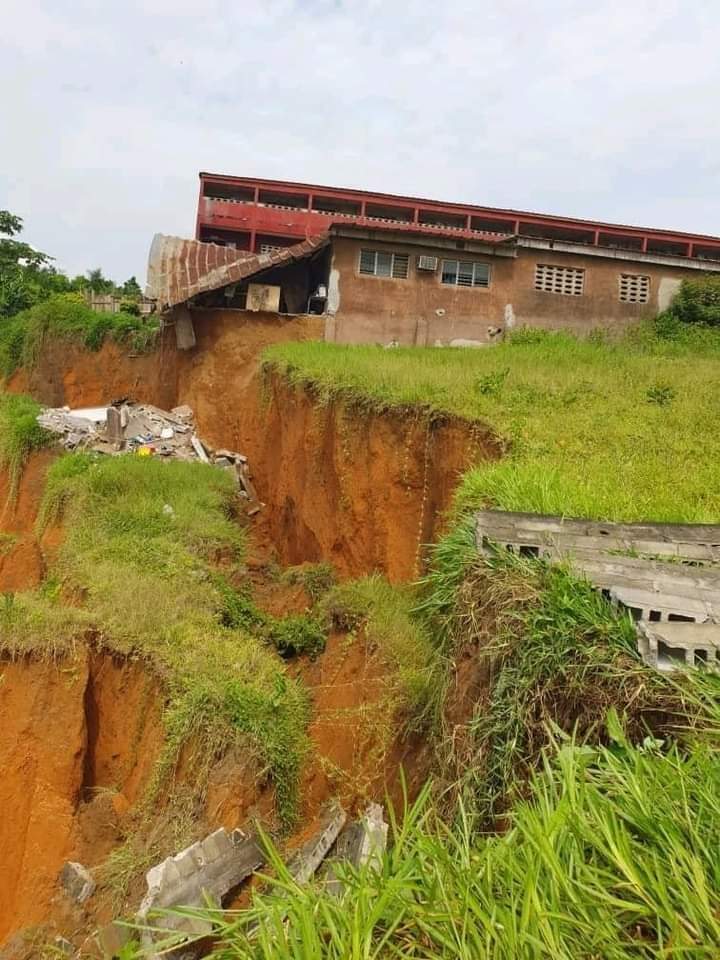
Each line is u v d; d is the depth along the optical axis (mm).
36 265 41500
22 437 21719
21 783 9445
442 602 7402
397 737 8602
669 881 3043
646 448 11383
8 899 9055
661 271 23547
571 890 3117
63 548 14758
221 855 6816
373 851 3959
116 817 9039
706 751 3662
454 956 3059
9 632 9977
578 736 4453
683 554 6453
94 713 10055
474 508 9094
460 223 31250
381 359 17438
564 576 5441
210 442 22047
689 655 4477
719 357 20141
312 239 23266
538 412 12844
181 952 5004
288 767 9234
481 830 4770
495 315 22703
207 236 30047
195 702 9094
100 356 27375
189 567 13453
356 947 3006
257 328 22172
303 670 11812
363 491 14109
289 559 17078
